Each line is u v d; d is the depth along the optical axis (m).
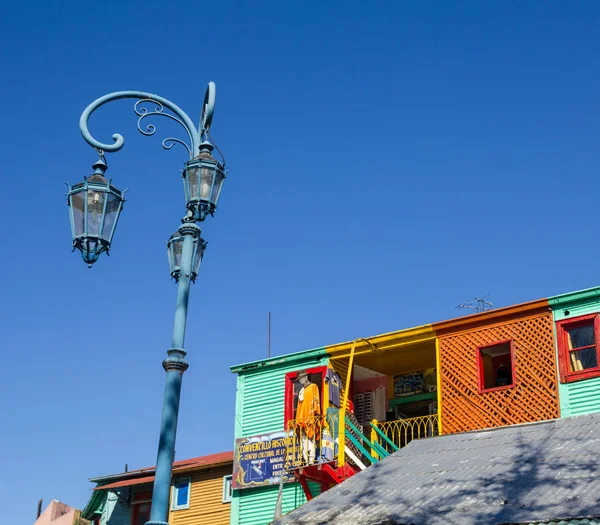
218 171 12.02
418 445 17.97
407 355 21.34
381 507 14.10
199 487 24.62
